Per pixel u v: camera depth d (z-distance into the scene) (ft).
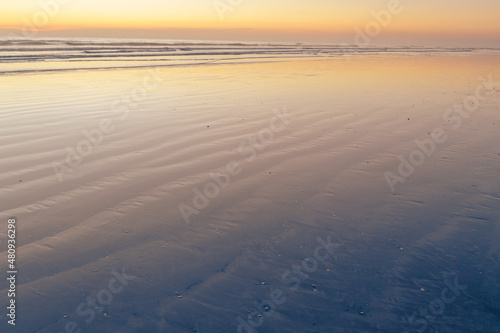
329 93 41.34
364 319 9.04
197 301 9.57
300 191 16.16
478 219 13.82
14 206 14.06
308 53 134.00
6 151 20.11
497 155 21.02
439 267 11.00
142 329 8.66
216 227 13.17
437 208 14.70
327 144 22.71
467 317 9.07
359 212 14.39
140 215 13.79
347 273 10.75
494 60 105.19
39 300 9.43
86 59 83.05
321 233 12.91
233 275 10.62
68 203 14.48
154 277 10.44
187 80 51.19
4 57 78.84
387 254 11.67
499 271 10.78
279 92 41.73
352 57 113.29
